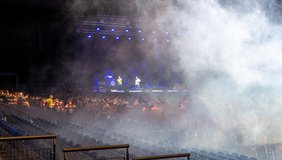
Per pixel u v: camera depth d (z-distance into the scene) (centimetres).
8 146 950
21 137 570
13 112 2247
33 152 811
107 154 1120
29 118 1919
